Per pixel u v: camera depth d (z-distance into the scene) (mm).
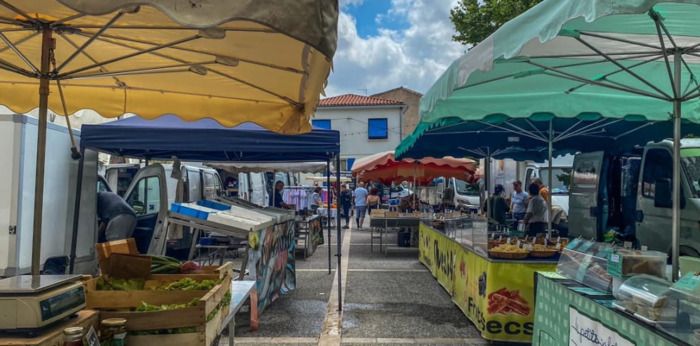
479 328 5074
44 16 2529
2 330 1832
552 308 3506
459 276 6133
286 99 3688
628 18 2871
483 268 4977
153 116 4098
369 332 5293
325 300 6723
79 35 2826
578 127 6914
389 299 6789
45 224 5453
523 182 13078
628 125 6949
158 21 2338
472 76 3949
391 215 11883
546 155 9586
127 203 7168
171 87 3811
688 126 6496
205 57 2979
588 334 2943
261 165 13195
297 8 1646
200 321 2363
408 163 12516
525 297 4727
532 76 4473
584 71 4250
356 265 9688
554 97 4934
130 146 6062
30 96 3930
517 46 2561
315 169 13430
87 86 3887
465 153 9648
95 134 6027
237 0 1576
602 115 5008
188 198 9961
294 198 18984
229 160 8875
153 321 2311
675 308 2291
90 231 6348
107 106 4039
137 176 7305
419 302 6621
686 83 4375
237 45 2559
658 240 6496
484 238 5004
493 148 8922
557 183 11906
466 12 13773
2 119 5074
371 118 34312
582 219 8344
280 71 3023
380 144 34219
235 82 3537
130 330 2293
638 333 2428
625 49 3562
